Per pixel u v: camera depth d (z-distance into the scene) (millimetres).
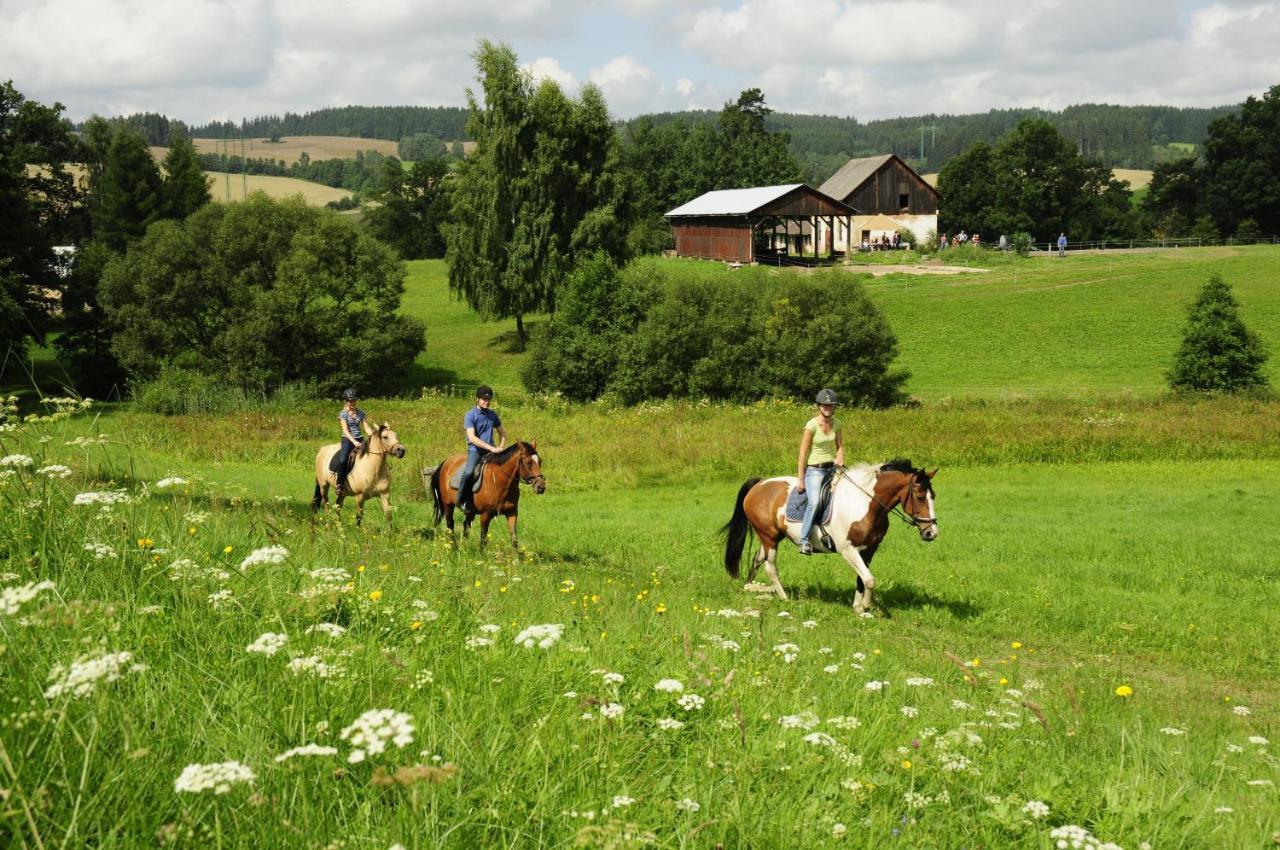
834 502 13211
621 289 54688
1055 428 35281
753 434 35812
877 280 84250
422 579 8711
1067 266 87500
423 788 3672
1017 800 4758
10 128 73312
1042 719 6074
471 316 86188
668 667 6426
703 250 97250
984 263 90938
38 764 3508
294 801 3656
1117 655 12086
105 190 95438
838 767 4922
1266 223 120688
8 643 4176
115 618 4898
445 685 4969
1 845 3012
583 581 12938
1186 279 76500
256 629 5406
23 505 6500
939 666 9672
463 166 71375
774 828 4145
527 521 22672
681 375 50719
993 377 56406
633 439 35188
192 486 13156
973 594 14922
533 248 68500
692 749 4984
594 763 4418
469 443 15836
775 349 48625
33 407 43812
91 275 61000
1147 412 38938
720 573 15992
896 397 49594
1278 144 117625
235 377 53688
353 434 17594
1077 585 15820
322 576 6078
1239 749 6672
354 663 5008
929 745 5457
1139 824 4781
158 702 4230
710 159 142500
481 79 69188
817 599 14039
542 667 5723
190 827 3324
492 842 3764
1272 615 14008
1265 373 52469
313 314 57875
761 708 5762
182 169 98000
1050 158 125250
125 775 3549
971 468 32688
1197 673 11492
